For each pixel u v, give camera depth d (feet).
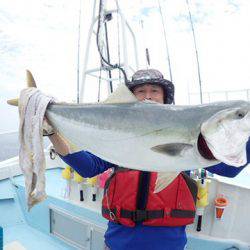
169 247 7.60
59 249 11.76
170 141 6.39
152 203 7.66
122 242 7.74
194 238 9.51
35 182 6.46
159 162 6.43
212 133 6.21
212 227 9.70
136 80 8.46
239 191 9.46
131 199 7.74
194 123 6.32
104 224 10.99
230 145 6.22
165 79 8.50
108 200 8.13
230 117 6.34
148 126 6.52
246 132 6.37
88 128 6.88
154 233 7.64
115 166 8.55
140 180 7.83
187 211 7.79
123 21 13.58
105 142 6.79
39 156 6.48
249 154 6.80
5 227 13.37
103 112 6.87
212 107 6.48
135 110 6.72
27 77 7.16
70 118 6.97
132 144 6.62
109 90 14.32
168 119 6.46
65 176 12.45
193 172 9.12
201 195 9.11
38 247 11.85
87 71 14.53
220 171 7.54
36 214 13.42
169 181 6.53
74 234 11.91
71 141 7.12
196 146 6.28
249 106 6.49
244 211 9.44
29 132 6.68
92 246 11.30
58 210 12.47
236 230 9.52
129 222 7.68
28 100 6.81
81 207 11.76
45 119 7.06
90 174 8.15
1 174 16.69
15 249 9.55
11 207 14.57
